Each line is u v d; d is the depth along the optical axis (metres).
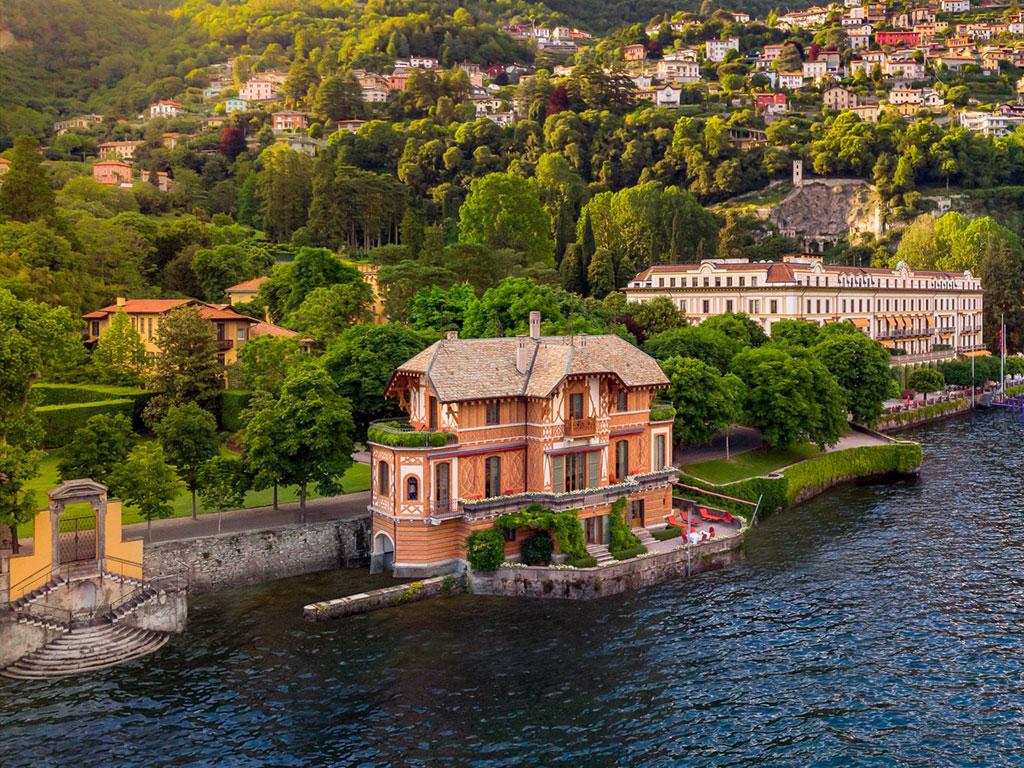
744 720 49.31
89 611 58.62
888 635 59.88
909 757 45.72
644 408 77.31
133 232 163.00
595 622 62.16
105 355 106.00
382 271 137.00
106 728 48.41
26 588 57.66
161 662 55.97
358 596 63.91
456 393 68.06
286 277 132.62
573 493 70.00
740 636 59.84
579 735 47.78
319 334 112.00
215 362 102.38
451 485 68.69
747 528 84.75
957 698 51.47
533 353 73.44
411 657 56.50
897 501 95.06
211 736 47.59
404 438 67.75
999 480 103.38
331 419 72.00
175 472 75.25
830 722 49.09
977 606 64.62
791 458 103.06
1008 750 46.16
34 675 54.38
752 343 133.75
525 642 58.84
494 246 178.38
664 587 69.12
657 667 55.34
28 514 58.59
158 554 64.56
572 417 71.88
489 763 45.22
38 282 114.38
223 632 60.09
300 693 52.03
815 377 104.44
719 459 98.94
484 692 52.19
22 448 63.06
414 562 68.31
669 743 47.06
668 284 173.50
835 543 79.94
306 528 71.06
